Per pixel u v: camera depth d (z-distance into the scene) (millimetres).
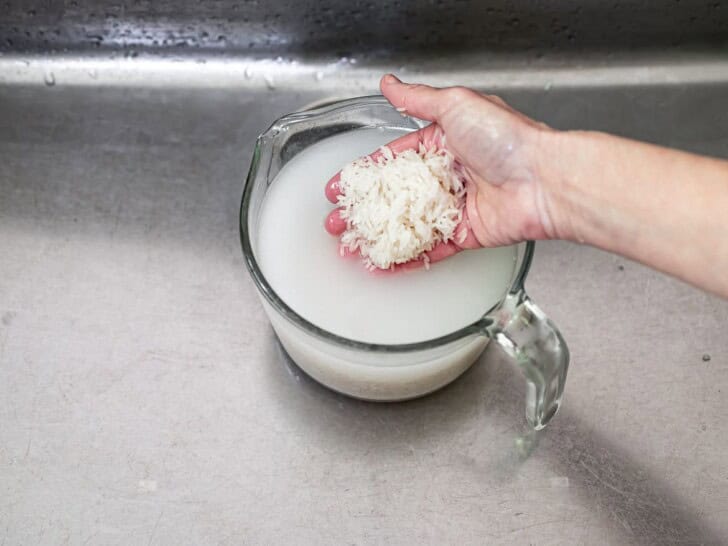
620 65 717
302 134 505
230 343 564
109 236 615
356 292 464
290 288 465
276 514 495
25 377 546
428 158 458
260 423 532
